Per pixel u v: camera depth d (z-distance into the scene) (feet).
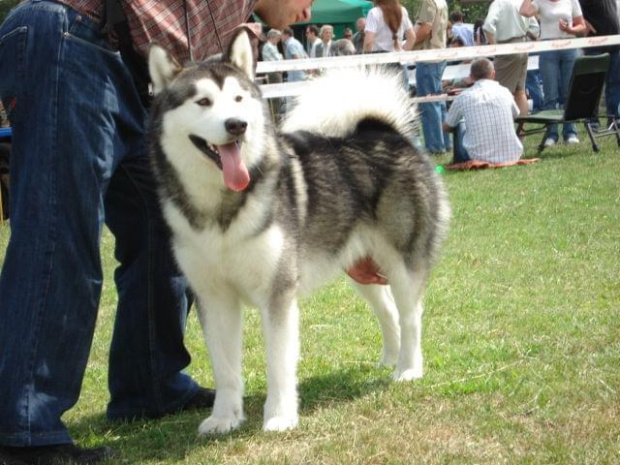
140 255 12.71
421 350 14.55
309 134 13.14
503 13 40.73
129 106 11.60
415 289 13.69
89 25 10.73
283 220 11.44
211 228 11.10
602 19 39.52
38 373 10.51
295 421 11.49
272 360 11.54
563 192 27.78
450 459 9.69
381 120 14.03
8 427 10.39
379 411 11.72
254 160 11.03
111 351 13.01
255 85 11.43
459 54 37.09
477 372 12.98
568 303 16.48
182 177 11.09
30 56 10.53
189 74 11.06
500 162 33.73
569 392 11.48
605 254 20.17
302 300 18.69
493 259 20.58
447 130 34.94
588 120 35.04
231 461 10.28
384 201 13.44
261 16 13.78
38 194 10.52
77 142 10.58
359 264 13.94
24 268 10.50
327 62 36.01
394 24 38.50
